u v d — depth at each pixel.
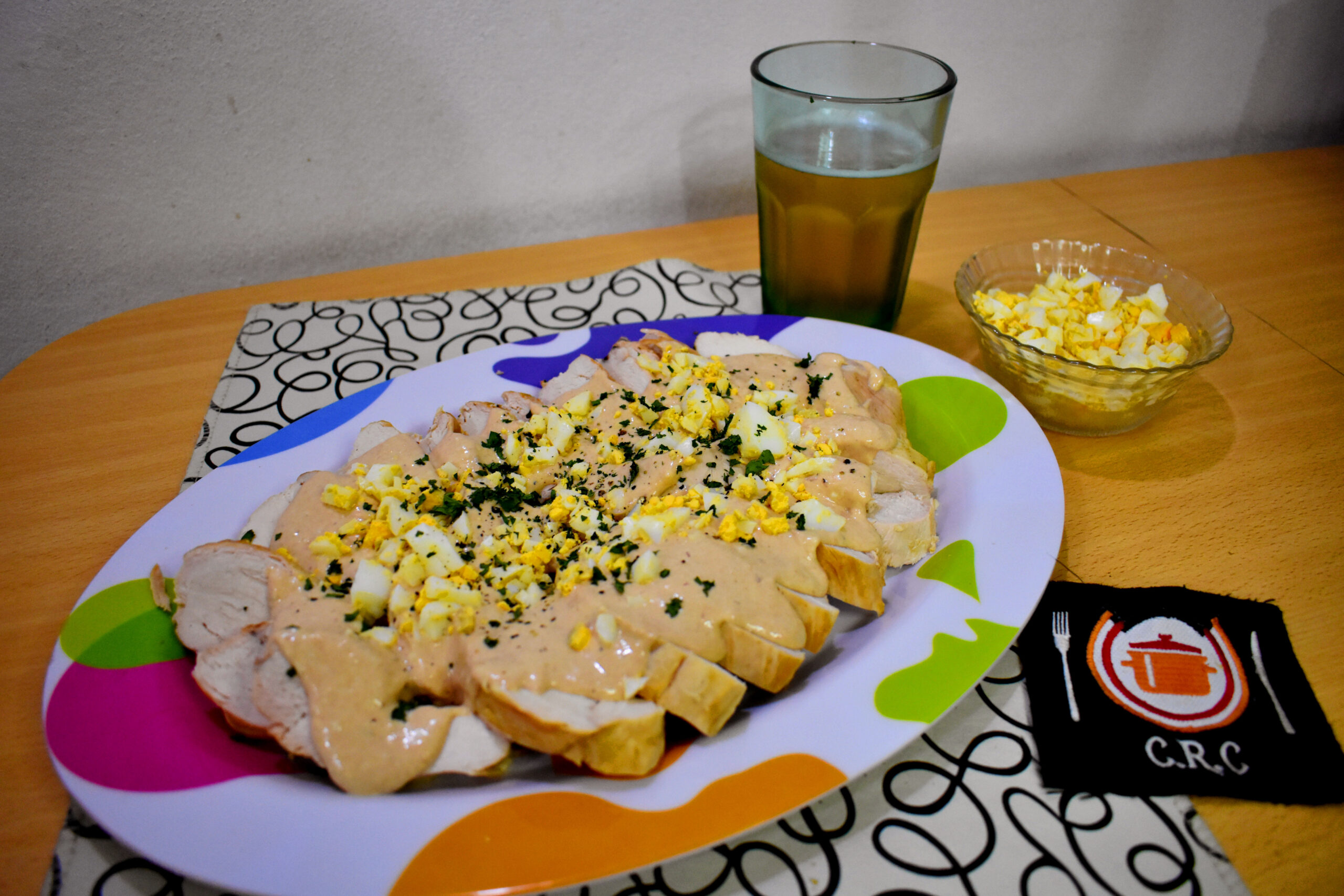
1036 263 0.48
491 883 0.26
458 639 0.32
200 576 0.34
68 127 0.49
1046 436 0.43
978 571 0.34
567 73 0.53
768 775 0.28
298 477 0.39
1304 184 0.62
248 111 0.50
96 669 0.31
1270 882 0.28
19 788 0.30
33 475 0.41
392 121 0.53
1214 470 0.40
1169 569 0.36
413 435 0.40
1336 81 0.68
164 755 0.29
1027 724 0.31
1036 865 0.28
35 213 0.51
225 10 0.47
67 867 0.28
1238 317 0.49
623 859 0.27
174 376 0.46
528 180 0.57
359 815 0.28
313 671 0.31
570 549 0.35
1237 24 0.63
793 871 0.28
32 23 0.46
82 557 0.37
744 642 0.32
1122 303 0.44
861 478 0.36
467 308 0.51
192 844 0.27
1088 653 0.33
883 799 0.30
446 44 0.50
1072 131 0.65
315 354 0.48
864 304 0.47
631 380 0.43
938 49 0.58
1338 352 0.46
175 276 0.55
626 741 0.29
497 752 0.31
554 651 0.31
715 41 0.54
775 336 0.45
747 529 0.35
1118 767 0.30
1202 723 0.31
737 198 0.61
